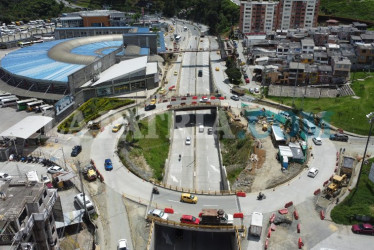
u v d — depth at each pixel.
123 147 108.25
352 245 70.81
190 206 81.69
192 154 118.94
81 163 99.81
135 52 177.62
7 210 54.97
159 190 88.00
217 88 156.00
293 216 78.06
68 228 75.00
